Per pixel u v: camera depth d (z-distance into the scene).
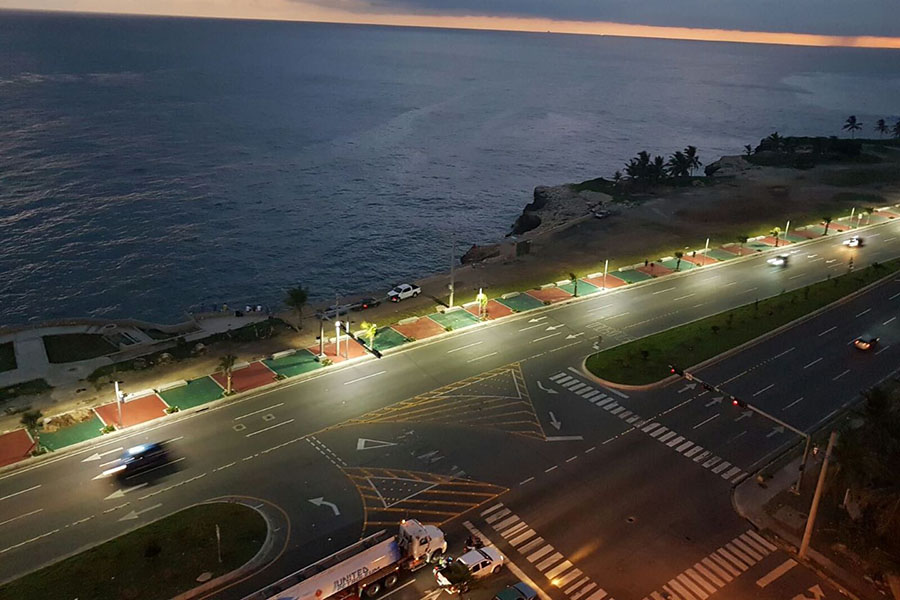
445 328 86.69
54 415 63.50
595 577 46.72
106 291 115.31
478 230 158.00
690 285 105.38
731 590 46.09
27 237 136.25
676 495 55.84
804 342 85.44
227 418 64.75
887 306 97.69
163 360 76.12
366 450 60.31
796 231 135.88
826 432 65.44
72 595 42.91
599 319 91.31
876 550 48.22
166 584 44.06
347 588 42.84
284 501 53.19
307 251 137.88
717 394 72.31
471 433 63.59
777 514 53.84
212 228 147.62
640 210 150.62
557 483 56.72
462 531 50.56
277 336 84.12
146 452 57.97
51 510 51.25
